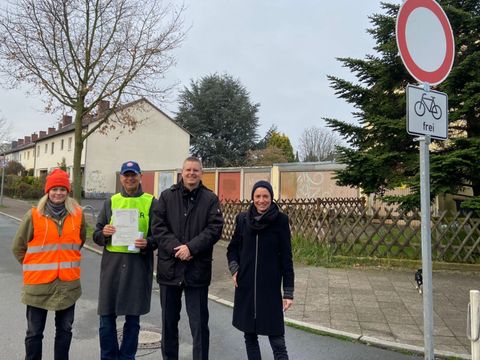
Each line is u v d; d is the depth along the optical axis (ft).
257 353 13.93
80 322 19.63
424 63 12.66
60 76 50.96
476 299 12.44
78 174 52.16
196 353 14.02
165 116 148.87
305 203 41.09
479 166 28.71
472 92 30.60
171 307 14.24
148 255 15.28
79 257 14.24
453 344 17.31
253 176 77.61
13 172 175.01
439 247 31.45
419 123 12.44
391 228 32.78
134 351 14.78
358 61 35.76
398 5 36.17
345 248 34.27
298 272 30.66
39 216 13.57
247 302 13.66
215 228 14.11
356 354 16.35
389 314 21.24
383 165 33.47
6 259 35.17
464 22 32.55
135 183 15.37
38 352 13.44
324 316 20.93
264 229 13.79
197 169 14.38
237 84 184.14
